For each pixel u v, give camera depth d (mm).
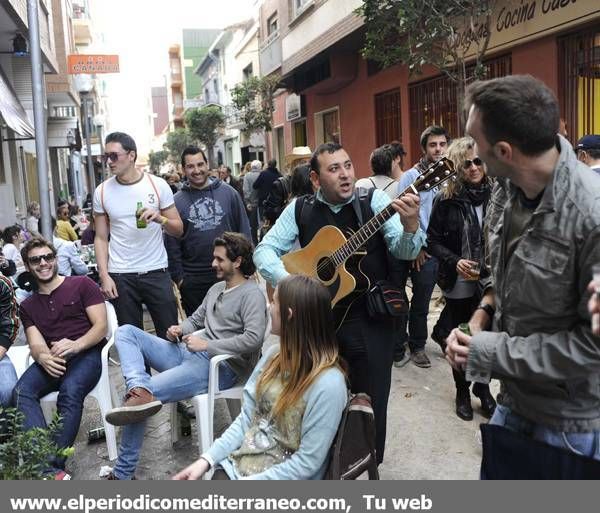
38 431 2705
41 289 3963
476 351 1823
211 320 3867
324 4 12656
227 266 3814
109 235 4641
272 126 20109
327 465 2416
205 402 3566
